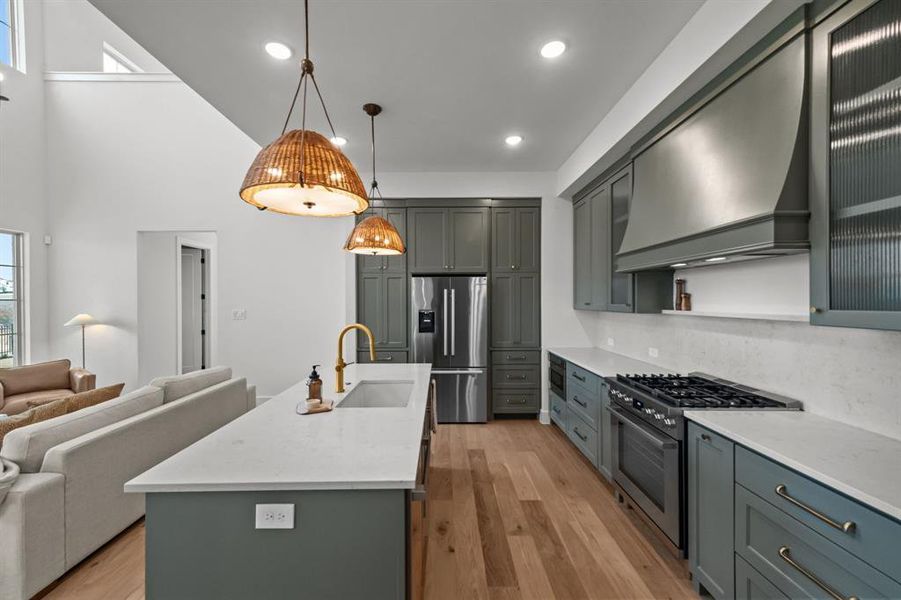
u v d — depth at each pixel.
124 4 1.89
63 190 5.09
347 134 3.46
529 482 3.05
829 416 1.77
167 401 2.77
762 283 2.17
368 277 4.57
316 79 2.57
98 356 5.12
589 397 3.23
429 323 4.46
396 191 4.54
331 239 5.14
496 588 1.92
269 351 5.14
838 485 1.15
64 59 5.33
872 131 1.27
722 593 1.67
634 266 2.74
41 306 5.01
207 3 1.88
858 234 1.32
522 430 4.28
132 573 2.01
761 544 1.46
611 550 2.21
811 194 1.49
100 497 2.11
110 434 2.17
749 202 1.68
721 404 1.97
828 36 1.42
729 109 1.89
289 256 5.14
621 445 2.59
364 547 1.20
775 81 1.63
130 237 5.11
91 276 5.11
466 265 4.58
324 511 1.20
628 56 2.32
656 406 2.10
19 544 1.73
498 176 4.56
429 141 3.63
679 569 2.05
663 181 2.47
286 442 1.51
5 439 1.94
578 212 4.32
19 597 1.73
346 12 1.96
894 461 1.30
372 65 2.41
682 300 2.82
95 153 5.10
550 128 3.34
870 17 1.28
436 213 4.59
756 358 2.22
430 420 2.70
